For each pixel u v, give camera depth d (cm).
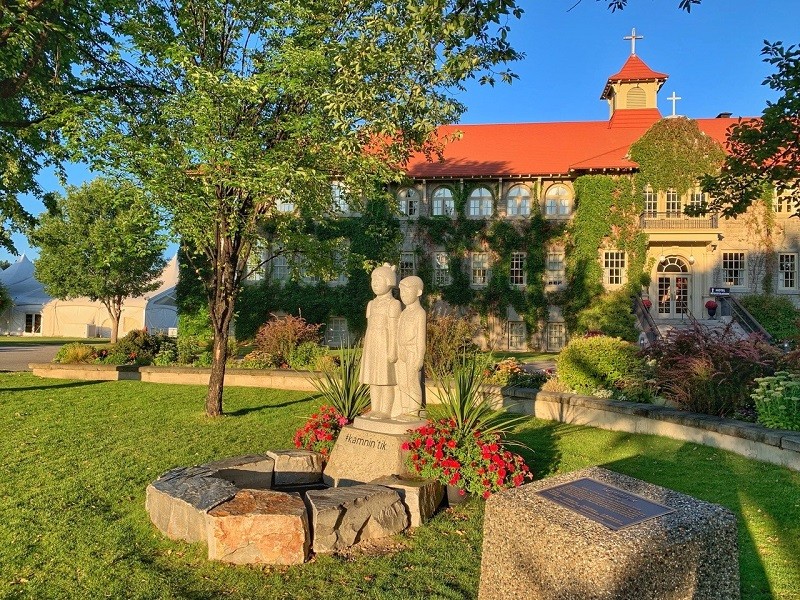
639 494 335
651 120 3531
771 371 922
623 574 275
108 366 1691
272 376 1569
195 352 1886
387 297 705
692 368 952
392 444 620
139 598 400
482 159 3328
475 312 3183
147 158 909
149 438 903
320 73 968
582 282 3039
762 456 752
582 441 922
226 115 941
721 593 302
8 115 1220
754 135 1037
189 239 991
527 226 3173
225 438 912
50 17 1113
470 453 604
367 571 443
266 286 3150
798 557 458
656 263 3067
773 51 975
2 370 1975
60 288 3334
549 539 304
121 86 1222
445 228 3209
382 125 789
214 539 450
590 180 3050
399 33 729
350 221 3123
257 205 1061
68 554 468
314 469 672
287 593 409
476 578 432
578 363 1205
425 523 542
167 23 1073
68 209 3166
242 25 1058
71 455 785
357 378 774
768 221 3022
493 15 634
